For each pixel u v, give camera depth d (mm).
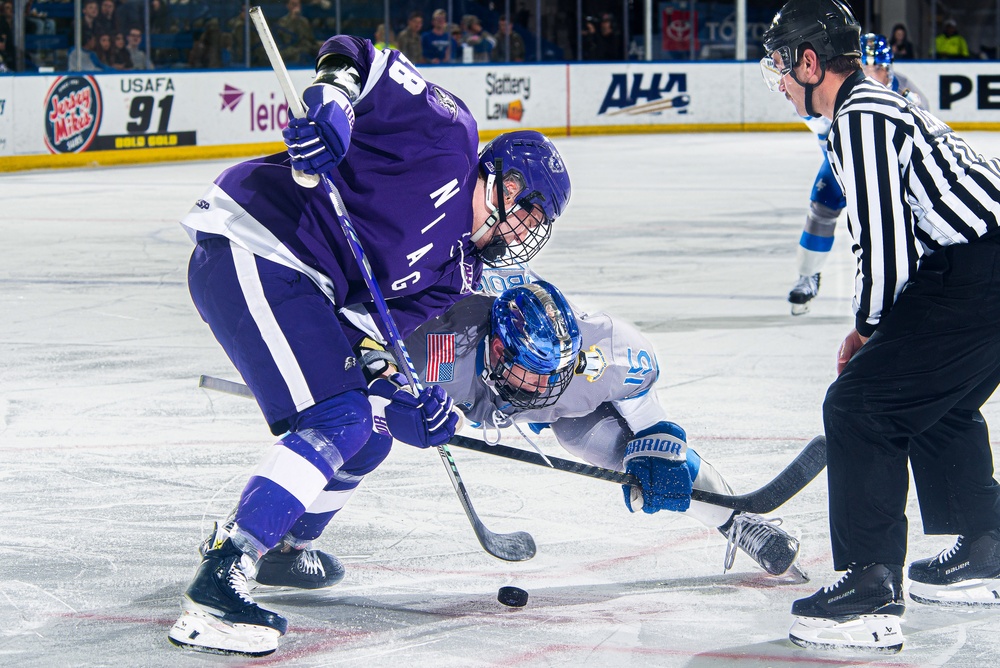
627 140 47000
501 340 6648
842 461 6609
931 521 7344
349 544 8195
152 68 39938
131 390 12328
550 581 7598
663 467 7133
